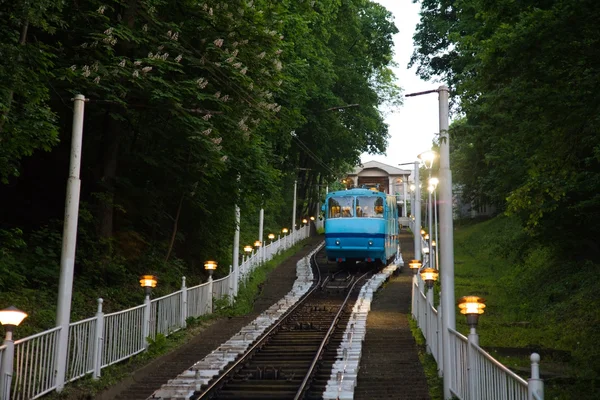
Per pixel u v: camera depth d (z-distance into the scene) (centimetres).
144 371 1434
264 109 2041
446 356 1195
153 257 2252
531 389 710
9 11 1291
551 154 1420
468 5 1939
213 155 1905
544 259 2891
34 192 2144
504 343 1747
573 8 1178
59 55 1731
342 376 1311
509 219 4484
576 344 1650
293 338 1831
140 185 2323
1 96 1270
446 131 1280
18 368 1041
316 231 7006
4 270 1512
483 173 3778
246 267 3284
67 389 1166
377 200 3697
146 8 1872
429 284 1688
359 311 2414
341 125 4469
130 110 1909
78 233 1958
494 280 3234
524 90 1366
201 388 1270
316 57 3562
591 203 1870
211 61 1920
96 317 1311
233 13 1984
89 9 1809
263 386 1255
